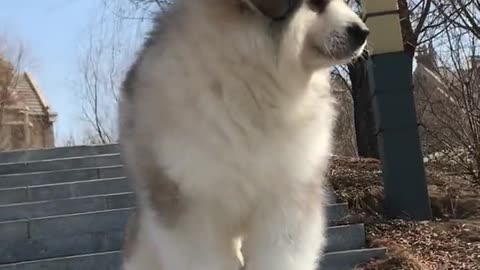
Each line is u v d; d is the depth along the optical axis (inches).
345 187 85.0
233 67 36.9
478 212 79.4
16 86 389.4
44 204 88.0
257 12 37.2
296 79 38.6
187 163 37.2
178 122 37.3
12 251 76.4
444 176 95.2
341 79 137.3
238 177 37.6
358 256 67.7
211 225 38.6
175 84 37.5
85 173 105.3
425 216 77.3
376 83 79.0
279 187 38.7
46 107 414.3
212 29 37.2
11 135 385.7
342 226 71.7
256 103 37.2
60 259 72.6
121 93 43.3
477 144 91.8
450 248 67.5
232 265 40.0
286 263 39.3
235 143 36.9
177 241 38.4
